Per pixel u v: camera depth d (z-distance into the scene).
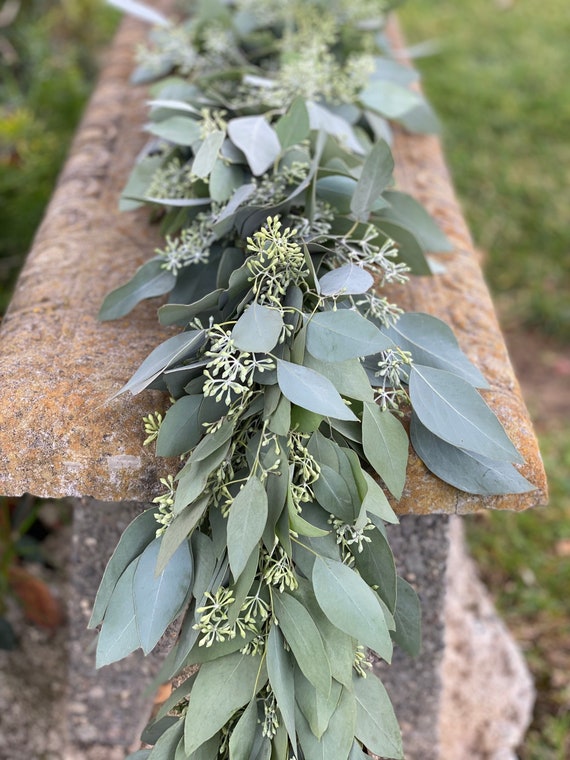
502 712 0.99
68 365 0.66
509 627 1.21
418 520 0.74
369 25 1.17
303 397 0.52
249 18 1.13
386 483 0.57
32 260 0.81
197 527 0.58
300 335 0.56
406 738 0.87
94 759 0.87
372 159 0.65
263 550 0.56
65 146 1.63
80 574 0.78
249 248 0.58
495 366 0.70
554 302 1.75
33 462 0.60
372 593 0.54
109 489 0.60
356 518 0.56
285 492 0.53
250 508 0.51
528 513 1.36
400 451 0.58
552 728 1.08
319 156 0.72
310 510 0.58
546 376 1.65
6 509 0.98
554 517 1.36
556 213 1.92
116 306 0.70
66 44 1.98
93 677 0.84
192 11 1.37
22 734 0.90
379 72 1.06
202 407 0.57
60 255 0.81
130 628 0.56
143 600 0.56
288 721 0.51
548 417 1.56
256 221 0.67
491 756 0.96
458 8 2.68
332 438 0.59
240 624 0.54
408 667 0.83
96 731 0.87
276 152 0.72
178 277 0.71
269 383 0.56
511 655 1.04
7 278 1.42
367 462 0.60
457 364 0.63
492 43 2.48
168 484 0.57
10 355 0.67
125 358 0.67
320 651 0.52
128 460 0.60
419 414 0.58
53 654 0.98
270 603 0.55
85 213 0.88
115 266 0.80
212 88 0.93
